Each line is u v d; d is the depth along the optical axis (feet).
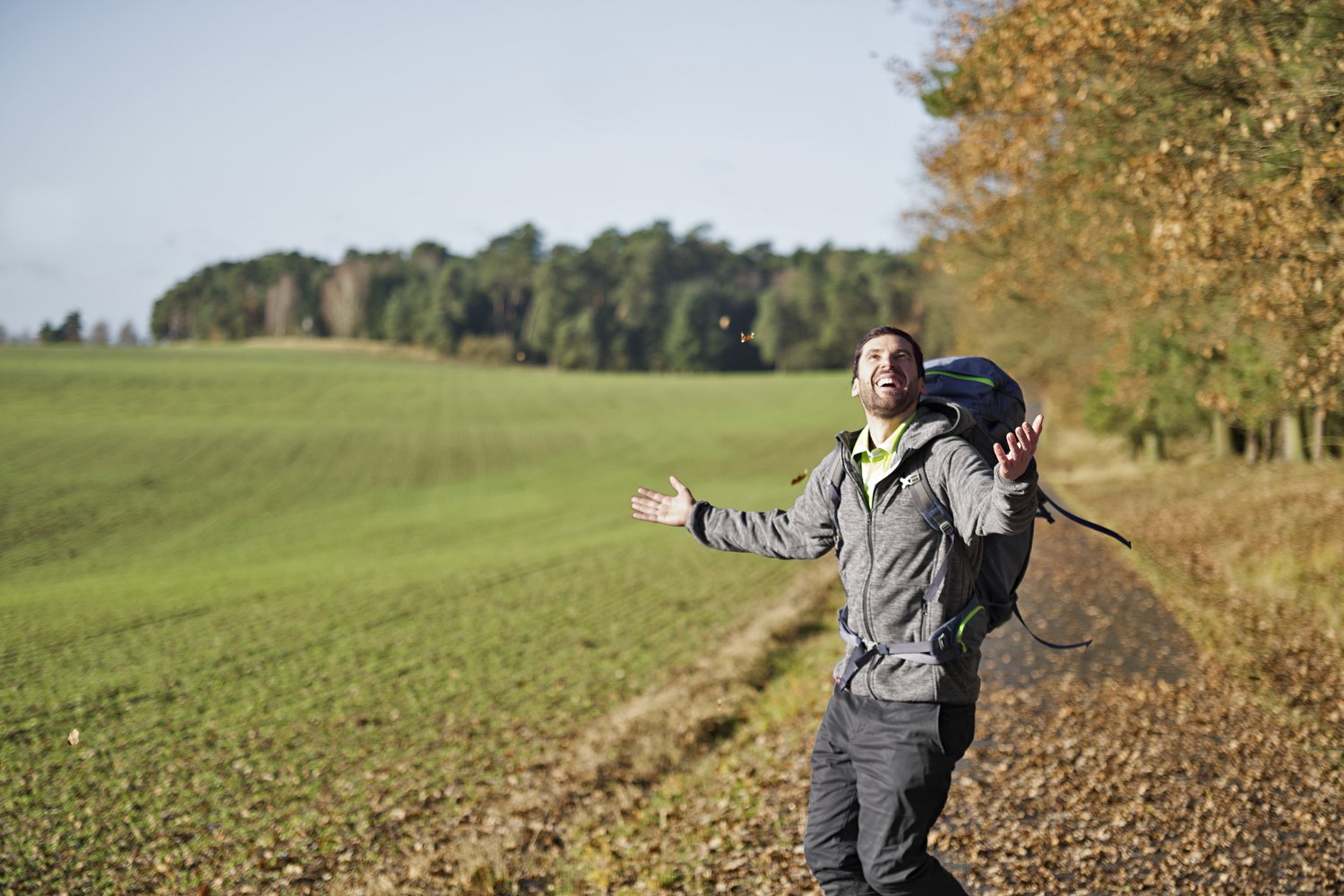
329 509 148.77
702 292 465.88
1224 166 30.45
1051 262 61.57
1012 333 110.63
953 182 61.82
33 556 111.75
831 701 11.63
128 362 336.08
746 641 49.42
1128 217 41.34
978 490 9.96
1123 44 33.40
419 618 72.54
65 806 36.70
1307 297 32.07
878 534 10.82
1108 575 49.67
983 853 17.76
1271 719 24.82
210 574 99.81
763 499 155.53
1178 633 36.19
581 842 24.06
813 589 63.98
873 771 10.84
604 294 510.99
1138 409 74.95
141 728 47.75
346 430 224.94
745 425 263.49
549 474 189.47
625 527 127.75
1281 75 28.89
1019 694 29.25
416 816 32.71
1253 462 105.29
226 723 47.96
